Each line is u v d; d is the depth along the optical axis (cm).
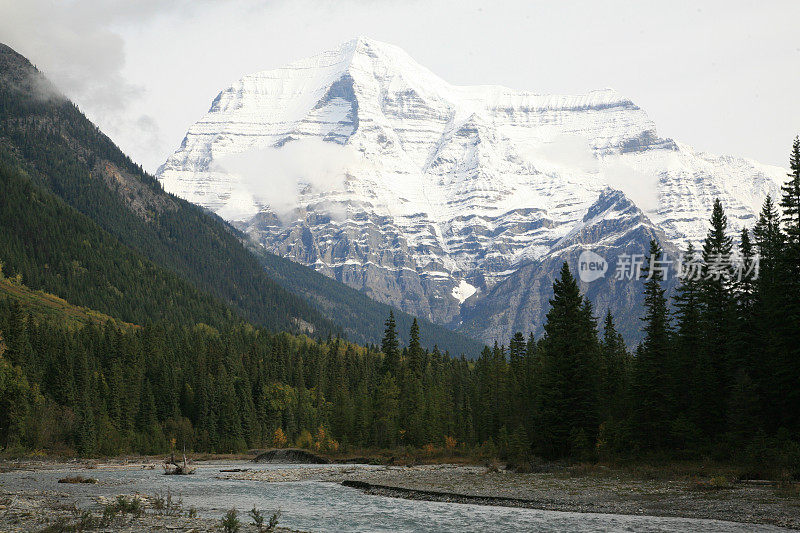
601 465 8694
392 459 11794
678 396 9306
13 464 10794
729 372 8812
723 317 9219
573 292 10519
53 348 18400
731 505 4919
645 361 9494
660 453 8744
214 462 13588
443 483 7088
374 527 4572
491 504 5647
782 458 6744
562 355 10381
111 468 10550
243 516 5031
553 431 10038
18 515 4353
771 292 8419
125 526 4075
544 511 5141
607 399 10862
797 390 7762
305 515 5128
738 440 8025
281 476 8731
